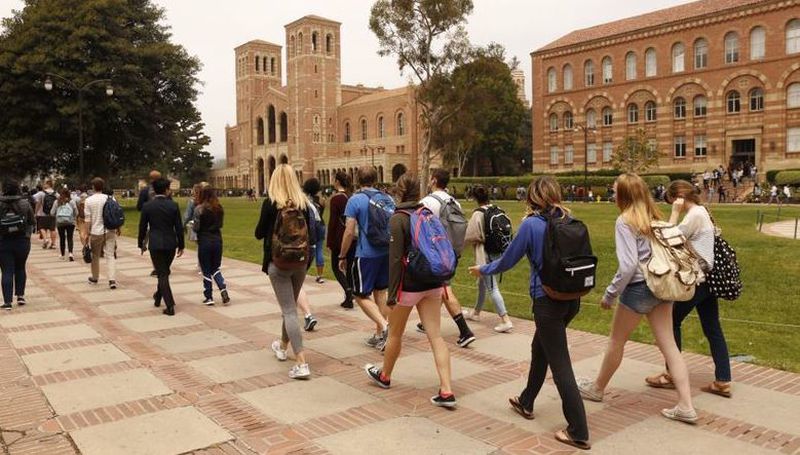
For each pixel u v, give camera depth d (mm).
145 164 50969
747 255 15445
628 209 5184
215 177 123562
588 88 58906
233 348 7758
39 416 5488
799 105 46594
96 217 12508
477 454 4641
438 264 5430
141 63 44281
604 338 7977
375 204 7449
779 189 43969
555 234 4742
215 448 4793
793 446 4719
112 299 11203
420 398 5883
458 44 43781
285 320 6660
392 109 90000
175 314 9820
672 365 5238
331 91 99812
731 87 49906
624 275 5031
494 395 5945
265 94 106875
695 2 55812
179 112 48750
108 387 6258
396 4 43344
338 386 6258
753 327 8555
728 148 50344
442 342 5711
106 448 4805
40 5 42312
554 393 6020
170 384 6344
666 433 5004
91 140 44812
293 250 6516
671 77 53250
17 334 8539
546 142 62594
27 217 10508
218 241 10586
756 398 5762
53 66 39906
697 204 5859
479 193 8531
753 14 48250
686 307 5844
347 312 9914
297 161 99000
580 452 4668
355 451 4703
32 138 41469
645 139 50406
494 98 46406
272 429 5148
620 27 58062
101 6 41562
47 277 14086
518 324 8922
